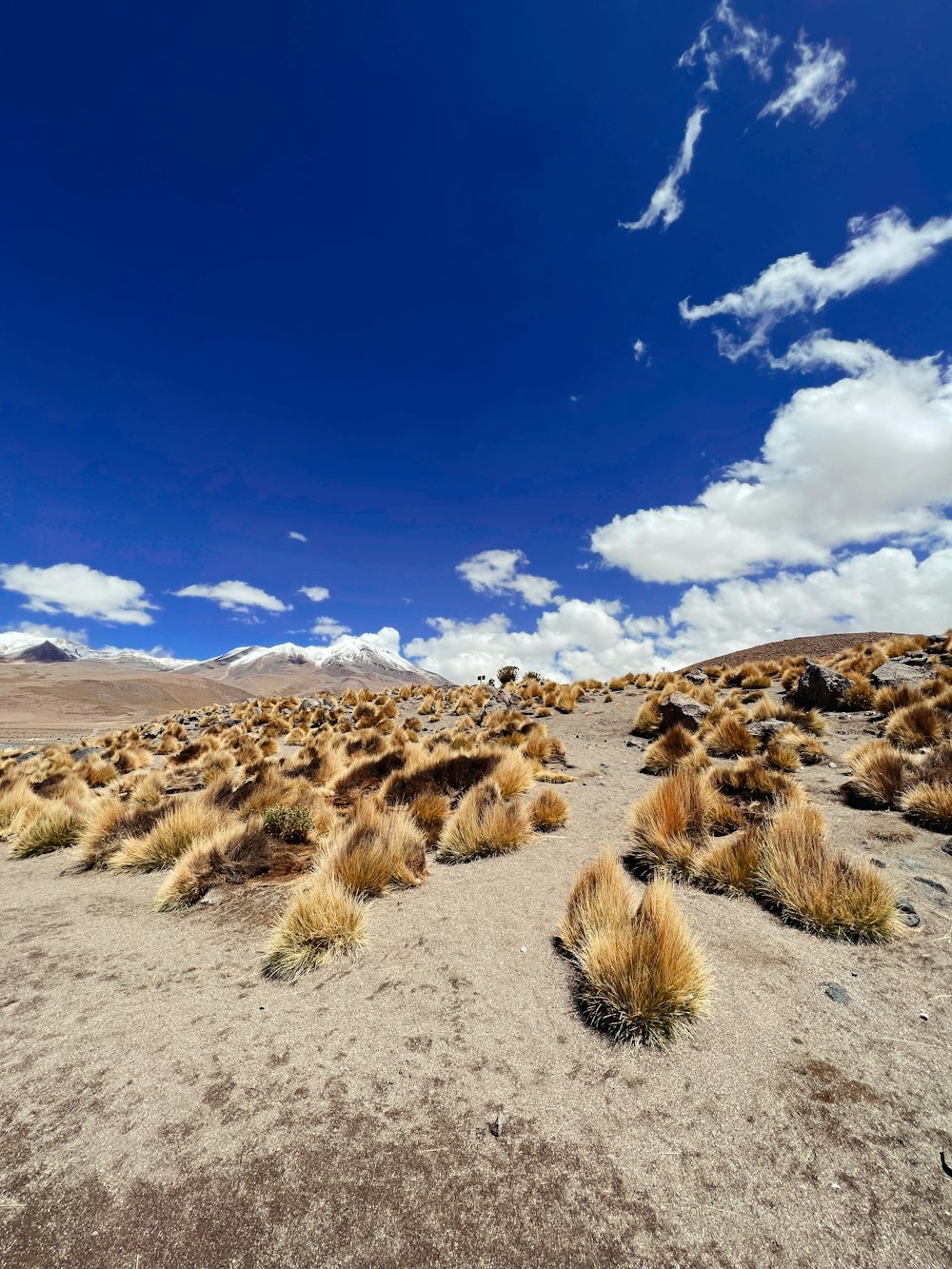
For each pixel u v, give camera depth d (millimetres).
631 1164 2871
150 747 24188
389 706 26266
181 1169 2959
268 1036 4125
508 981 4645
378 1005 4438
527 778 10914
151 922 6426
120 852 8750
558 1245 2490
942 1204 2555
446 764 11758
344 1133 3164
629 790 10875
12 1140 3215
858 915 4961
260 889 7020
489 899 6254
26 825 10656
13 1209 2768
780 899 5473
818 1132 2984
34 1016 4559
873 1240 2428
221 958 5422
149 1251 2537
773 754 10789
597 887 5387
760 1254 2412
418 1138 3105
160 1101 3488
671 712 16234
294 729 23766
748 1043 3695
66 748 23375
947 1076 3312
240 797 10758
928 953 4582
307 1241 2549
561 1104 3301
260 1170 2932
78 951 5734
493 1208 2674
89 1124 3314
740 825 7328
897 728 10922
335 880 6176
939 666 15727
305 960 5121
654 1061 3605
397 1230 2586
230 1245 2549
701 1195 2689
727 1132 3023
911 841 6730
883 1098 3184
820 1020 3885
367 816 7953
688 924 5316
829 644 33344
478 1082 3529
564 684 29000
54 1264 2500
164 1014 4500
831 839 6945
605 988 4078
